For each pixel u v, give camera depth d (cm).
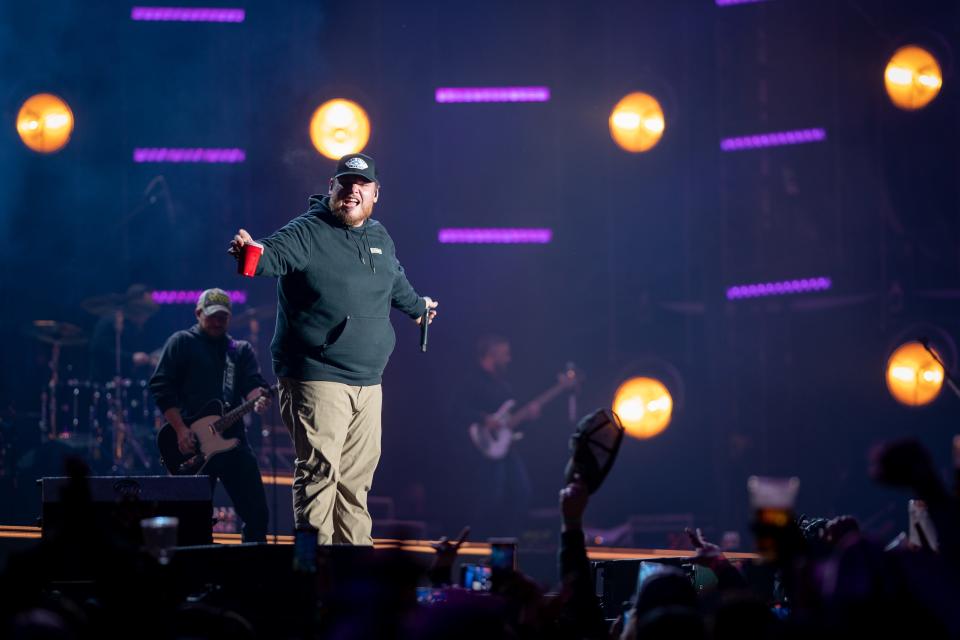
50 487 2203
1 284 4653
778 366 4394
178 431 2955
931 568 1332
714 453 4434
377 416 2250
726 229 4453
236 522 3559
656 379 4212
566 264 4700
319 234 2150
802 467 4334
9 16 4684
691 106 4516
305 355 2169
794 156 4356
